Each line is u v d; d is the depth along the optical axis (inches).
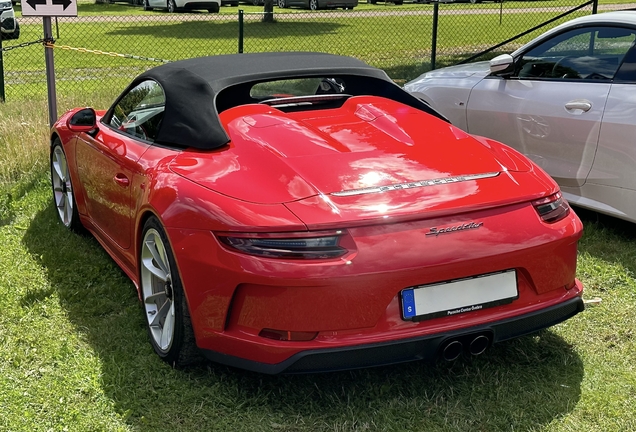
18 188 227.5
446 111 232.7
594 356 128.9
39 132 269.9
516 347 131.7
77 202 183.0
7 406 112.3
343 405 113.9
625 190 181.0
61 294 153.7
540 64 204.7
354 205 105.9
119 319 143.5
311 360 102.8
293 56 159.8
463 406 113.3
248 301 105.5
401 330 105.3
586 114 186.7
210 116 131.3
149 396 116.3
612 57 185.9
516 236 110.6
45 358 127.6
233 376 121.6
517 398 115.3
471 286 109.0
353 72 154.5
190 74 143.9
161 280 129.1
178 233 112.9
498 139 215.2
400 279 103.1
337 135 128.6
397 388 118.4
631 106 176.7
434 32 467.8
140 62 587.2
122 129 159.2
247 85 144.4
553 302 116.5
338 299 101.7
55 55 642.2
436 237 105.5
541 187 119.6
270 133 126.3
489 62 230.8
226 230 106.3
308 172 113.2
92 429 107.4
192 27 920.9
